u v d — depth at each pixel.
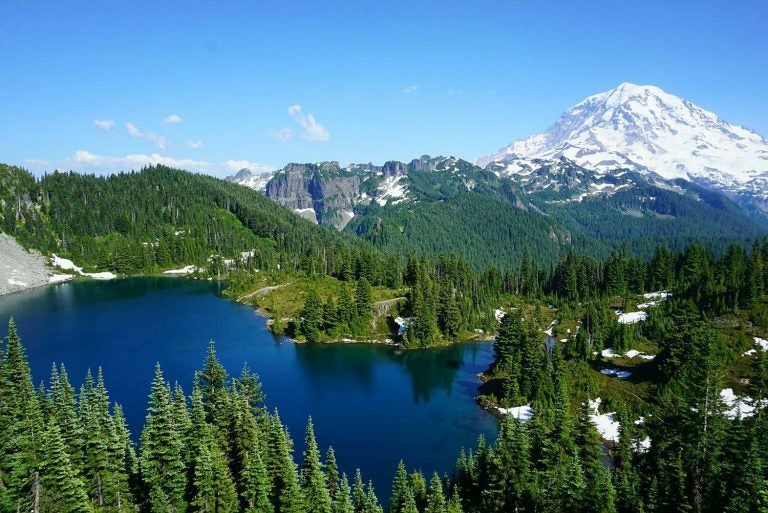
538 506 63.34
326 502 61.44
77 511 55.75
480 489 70.38
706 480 60.59
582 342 135.50
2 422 60.72
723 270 171.25
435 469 87.50
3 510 53.56
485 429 103.56
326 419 107.25
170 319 185.50
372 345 163.00
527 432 75.88
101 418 64.50
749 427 66.75
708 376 72.94
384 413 110.88
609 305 190.12
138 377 123.81
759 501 50.44
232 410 71.94
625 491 59.84
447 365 144.88
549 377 114.12
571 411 105.31
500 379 127.00
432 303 173.62
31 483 56.62
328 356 150.62
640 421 98.19
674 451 69.62
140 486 64.88
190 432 67.75
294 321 172.38
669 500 58.38
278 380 130.25
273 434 67.00
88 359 137.50
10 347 65.31
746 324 127.31
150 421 66.25
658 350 134.50
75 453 61.41
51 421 60.53
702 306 142.25
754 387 85.44
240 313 197.25
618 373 123.75
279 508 63.09
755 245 179.50
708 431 67.62
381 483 82.81
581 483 59.88
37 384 117.00
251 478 60.84
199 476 60.06
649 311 167.75
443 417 109.19
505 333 136.25
